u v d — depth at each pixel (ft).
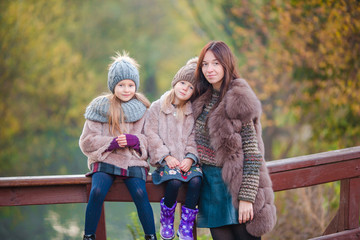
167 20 85.10
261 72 36.06
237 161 8.84
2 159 51.26
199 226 9.53
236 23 39.29
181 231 9.30
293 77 31.83
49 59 58.23
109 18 78.07
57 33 61.41
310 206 18.10
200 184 9.30
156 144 9.42
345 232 11.05
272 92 35.86
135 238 12.96
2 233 30.96
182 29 82.02
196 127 9.43
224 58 9.05
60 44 60.85
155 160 9.34
